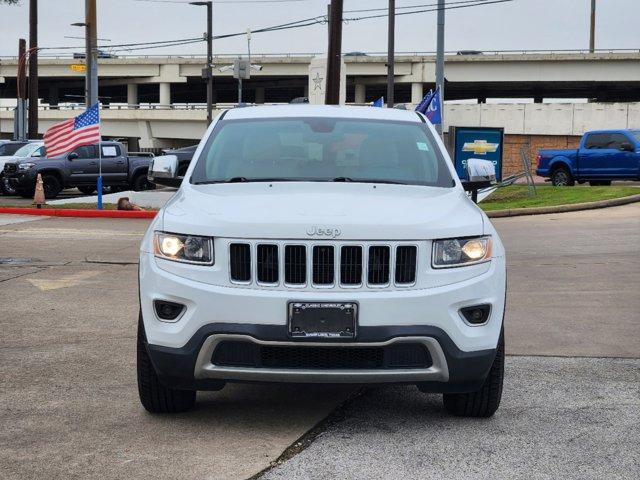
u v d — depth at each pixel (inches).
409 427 204.4
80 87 4485.7
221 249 189.0
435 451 187.2
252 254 187.2
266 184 221.9
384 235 187.2
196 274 190.1
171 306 192.9
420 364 189.8
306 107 265.9
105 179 1114.7
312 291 185.9
